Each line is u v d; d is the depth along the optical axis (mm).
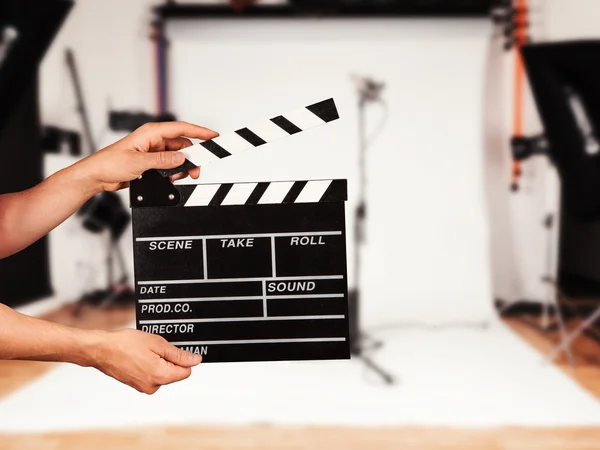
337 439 1856
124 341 868
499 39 3600
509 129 3662
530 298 3689
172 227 974
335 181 968
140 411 2125
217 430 1940
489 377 2521
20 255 3443
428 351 2969
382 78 3588
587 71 2785
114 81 3742
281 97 3658
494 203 3688
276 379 2496
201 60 3680
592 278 3514
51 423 2010
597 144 2777
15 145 3449
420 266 3619
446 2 3543
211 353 987
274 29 3609
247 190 972
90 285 3721
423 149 3594
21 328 818
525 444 1810
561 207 3596
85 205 3641
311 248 976
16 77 3410
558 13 3594
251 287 980
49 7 3486
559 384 2414
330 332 982
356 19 3564
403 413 2086
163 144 1065
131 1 3684
